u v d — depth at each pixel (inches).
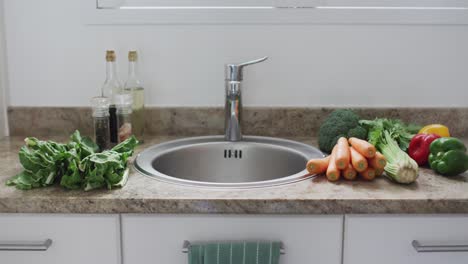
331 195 46.7
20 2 68.3
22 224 46.9
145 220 46.8
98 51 69.8
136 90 66.1
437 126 61.1
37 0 68.3
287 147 64.9
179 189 48.3
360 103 71.1
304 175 52.2
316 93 70.9
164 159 61.9
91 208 46.1
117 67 70.2
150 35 69.3
